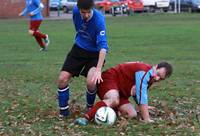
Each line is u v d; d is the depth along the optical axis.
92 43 14.00
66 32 51.81
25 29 57.06
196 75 23.17
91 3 13.40
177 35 46.75
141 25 61.75
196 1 96.25
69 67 14.16
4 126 13.56
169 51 33.59
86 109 15.09
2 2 88.00
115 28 56.91
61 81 14.22
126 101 14.16
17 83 21.20
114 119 13.39
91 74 13.94
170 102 16.84
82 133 12.66
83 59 14.11
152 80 13.59
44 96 18.09
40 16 34.06
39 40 34.50
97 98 16.31
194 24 62.16
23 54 32.44
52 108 15.84
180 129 13.02
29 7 34.00
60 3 100.25
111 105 13.57
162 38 43.81
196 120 14.11
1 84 20.97
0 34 50.19
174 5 98.69
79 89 19.52
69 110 15.23
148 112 14.43
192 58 30.00
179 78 22.22
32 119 14.30
